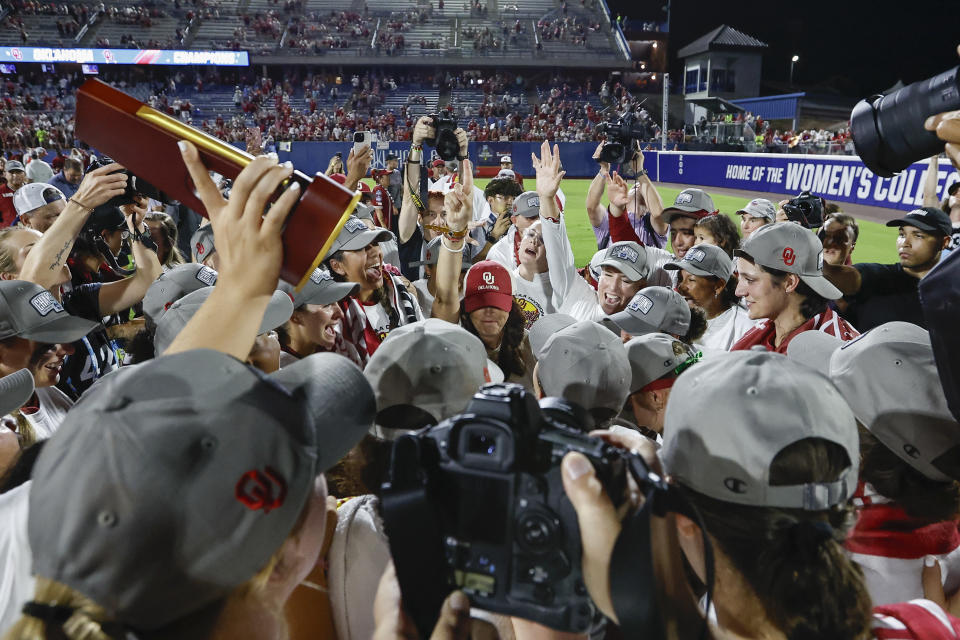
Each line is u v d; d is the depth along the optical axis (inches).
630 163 213.0
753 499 39.4
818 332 80.9
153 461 26.6
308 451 31.2
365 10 1862.7
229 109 1549.0
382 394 57.1
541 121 1459.2
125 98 42.7
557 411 40.5
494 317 111.0
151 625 27.3
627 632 32.4
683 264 135.6
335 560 46.3
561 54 1758.1
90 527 26.2
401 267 229.8
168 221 191.8
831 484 39.2
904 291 149.9
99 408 28.3
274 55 1649.9
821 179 660.1
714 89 1871.3
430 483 35.3
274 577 33.4
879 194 574.6
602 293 142.3
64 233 100.5
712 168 892.0
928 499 53.2
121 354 137.5
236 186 37.4
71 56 1555.1
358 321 121.6
